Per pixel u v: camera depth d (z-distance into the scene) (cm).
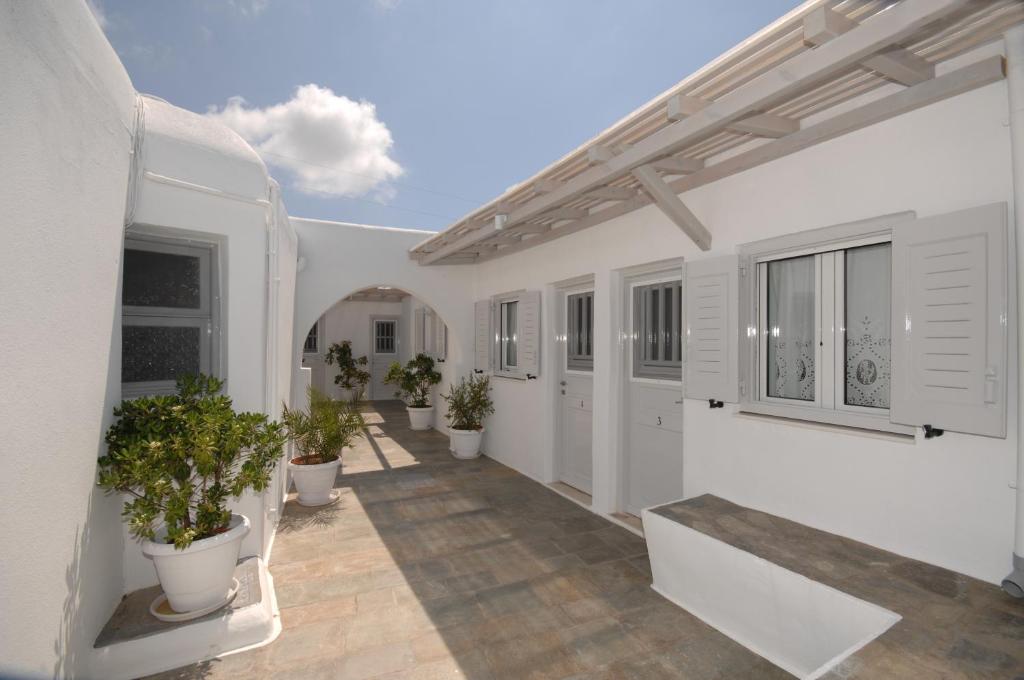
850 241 292
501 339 715
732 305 342
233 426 267
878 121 266
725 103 243
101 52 236
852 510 284
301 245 687
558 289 584
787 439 317
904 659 184
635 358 469
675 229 398
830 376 308
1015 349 220
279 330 452
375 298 1352
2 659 167
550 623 296
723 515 327
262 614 281
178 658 257
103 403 250
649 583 343
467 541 420
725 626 285
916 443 257
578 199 453
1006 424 222
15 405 172
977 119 232
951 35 221
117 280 264
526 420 626
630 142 319
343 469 653
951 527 245
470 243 582
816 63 207
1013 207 218
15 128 168
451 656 266
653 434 446
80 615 229
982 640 194
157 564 262
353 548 405
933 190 247
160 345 318
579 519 472
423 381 953
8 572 170
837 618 226
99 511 253
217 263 337
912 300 246
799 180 308
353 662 262
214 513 272
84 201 221
